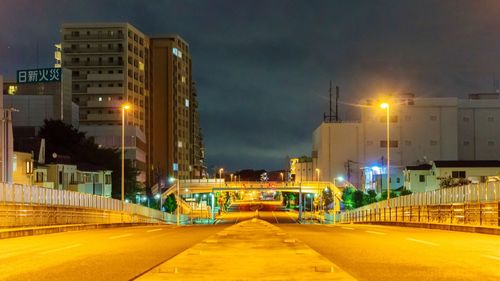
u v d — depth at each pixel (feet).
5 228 98.73
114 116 459.32
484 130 418.92
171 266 39.24
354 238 71.67
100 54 464.24
